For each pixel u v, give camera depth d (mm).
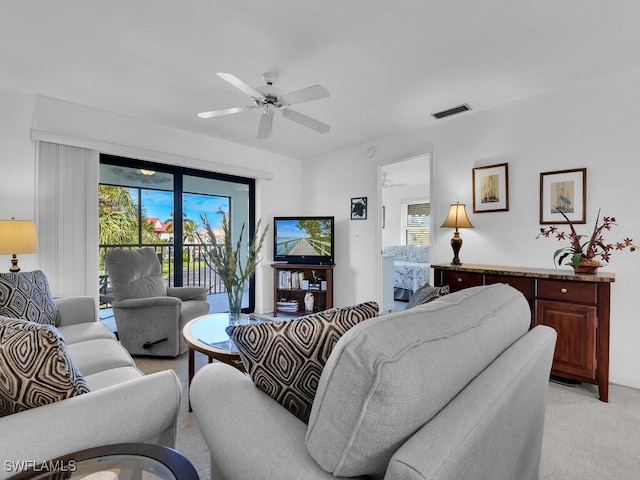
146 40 2080
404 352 674
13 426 848
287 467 733
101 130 3174
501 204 3041
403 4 1776
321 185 4895
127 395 1031
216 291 4453
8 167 2711
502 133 3047
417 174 5906
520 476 1031
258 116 3352
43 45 2129
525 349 1068
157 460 826
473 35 2037
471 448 654
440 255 3498
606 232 2516
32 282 2217
